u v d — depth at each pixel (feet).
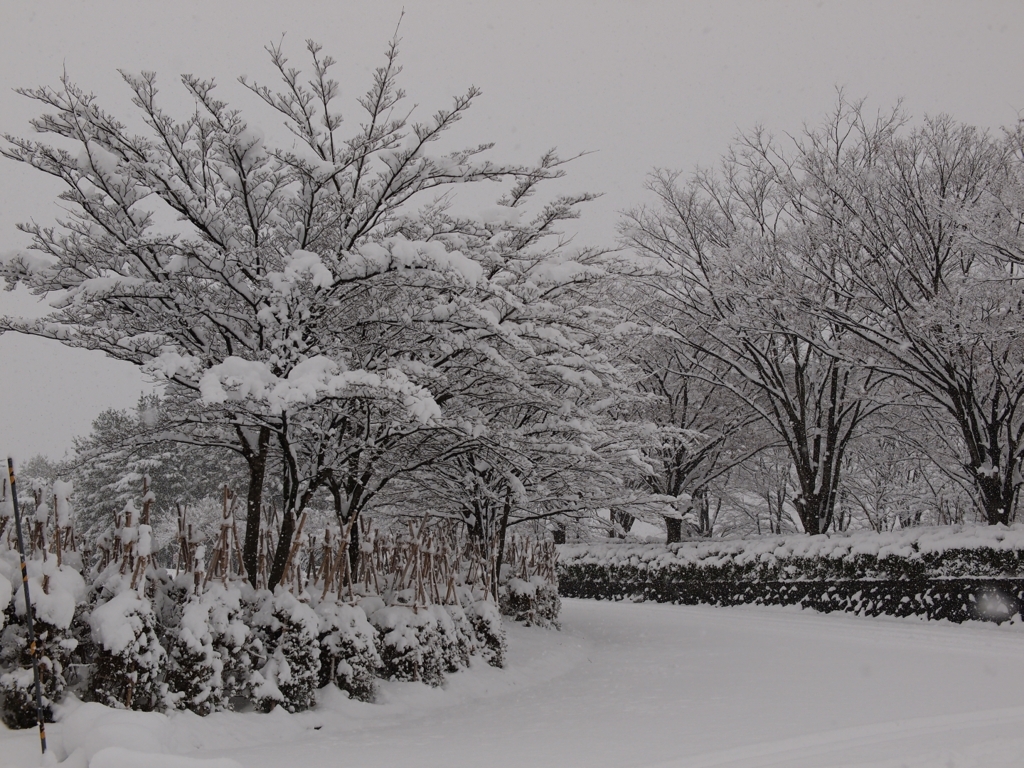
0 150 24.81
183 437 30.48
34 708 19.03
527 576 48.16
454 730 23.76
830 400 70.03
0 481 23.12
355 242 30.45
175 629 22.30
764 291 63.57
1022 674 31.53
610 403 42.65
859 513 100.83
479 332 30.22
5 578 19.35
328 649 26.21
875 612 56.24
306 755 19.81
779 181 66.64
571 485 46.57
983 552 50.01
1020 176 56.29
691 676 34.19
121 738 16.57
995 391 56.59
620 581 81.20
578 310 34.06
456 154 30.32
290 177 28.78
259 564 26.37
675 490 81.46
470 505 45.70
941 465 74.95
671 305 72.18
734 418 80.12
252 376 23.58
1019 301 55.21
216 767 14.97
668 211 74.69
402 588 31.60
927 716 23.53
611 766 18.31
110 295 25.94
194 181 28.43
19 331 25.86
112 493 87.30
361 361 30.76
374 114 29.50
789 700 27.25
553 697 30.37
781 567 64.80
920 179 60.13
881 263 59.21
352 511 33.83
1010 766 17.49
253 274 28.04
